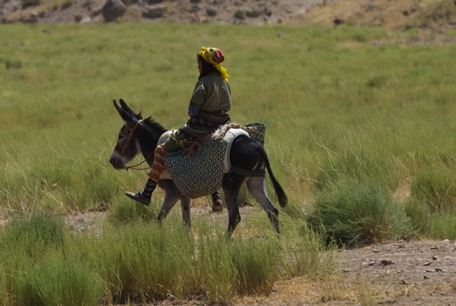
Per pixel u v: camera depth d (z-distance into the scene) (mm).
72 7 180875
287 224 29344
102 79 101500
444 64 90438
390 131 49125
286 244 25578
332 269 24391
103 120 71062
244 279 22594
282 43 125312
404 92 73125
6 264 23141
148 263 22969
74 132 63375
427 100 66562
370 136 47812
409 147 42875
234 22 165375
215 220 33969
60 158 46938
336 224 28906
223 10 171250
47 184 41438
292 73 95188
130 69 107625
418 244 28219
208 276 22469
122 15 173500
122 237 24750
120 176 41500
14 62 112250
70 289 21172
